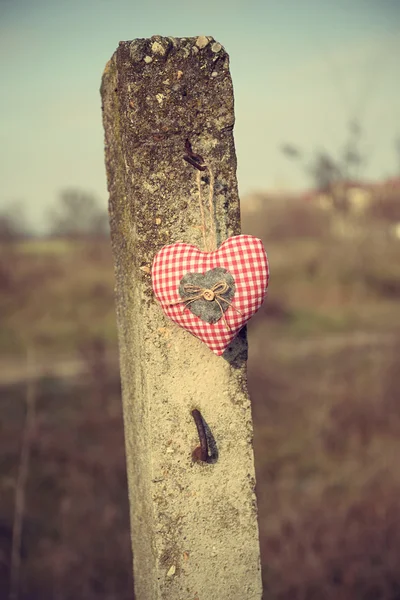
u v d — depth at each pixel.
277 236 6.75
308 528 1.70
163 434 0.90
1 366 3.96
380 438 2.33
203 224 0.89
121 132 0.91
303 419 2.56
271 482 2.09
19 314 5.30
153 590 0.93
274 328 4.91
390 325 4.74
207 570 0.91
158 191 0.88
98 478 2.08
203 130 0.89
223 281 0.85
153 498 0.90
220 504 0.91
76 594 1.53
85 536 1.77
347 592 1.48
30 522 1.87
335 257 6.08
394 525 1.68
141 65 0.87
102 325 5.10
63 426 2.48
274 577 1.55
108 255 7.00
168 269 0.86
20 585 1.58
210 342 0.87
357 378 2.85
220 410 0.91
